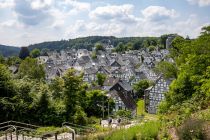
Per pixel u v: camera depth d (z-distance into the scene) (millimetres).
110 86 94375
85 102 62281
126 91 91750
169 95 37281
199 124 13945
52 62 185750
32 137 22531
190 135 13547
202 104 22062
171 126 16109
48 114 37594
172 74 64688
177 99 34125
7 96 35500
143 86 102938
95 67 147375
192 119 15078
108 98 71312
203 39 29781
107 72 129250
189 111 20141
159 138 14953
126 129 16547
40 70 94750
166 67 65812
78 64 160500
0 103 33719
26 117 35594
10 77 36656
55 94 47438
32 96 37125
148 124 16641
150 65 155250
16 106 34844
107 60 180750
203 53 30125
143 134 14945
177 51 63688
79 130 27672
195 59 29875
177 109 23062
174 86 34844
